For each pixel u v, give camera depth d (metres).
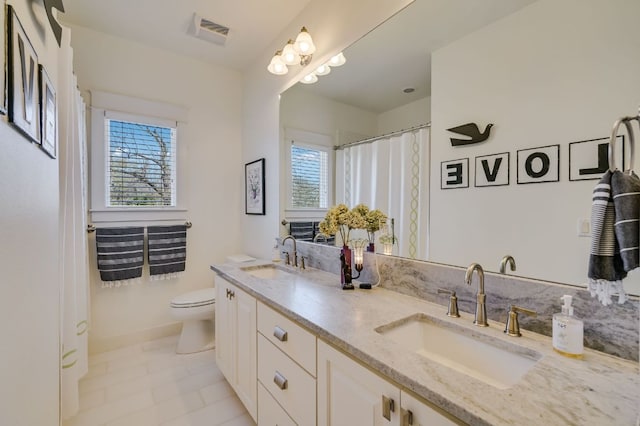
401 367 0.76
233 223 3.05
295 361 1.18
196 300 2.38
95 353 2.38
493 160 1.11
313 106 2.05
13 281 0.63
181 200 2.76
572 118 0.90
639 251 0.67
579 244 0.89
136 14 2.17
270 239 2.55
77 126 1.72
